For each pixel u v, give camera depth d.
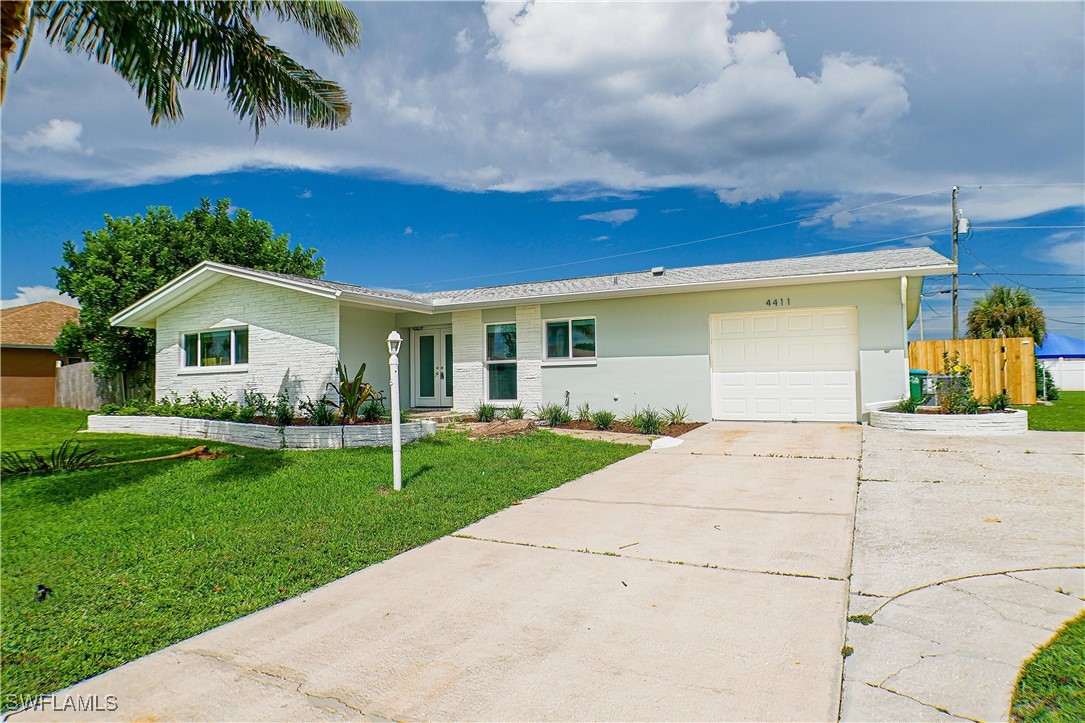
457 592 4.08
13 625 3.66
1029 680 2.83
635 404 13.79
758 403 12.81
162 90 8.48
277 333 13.91
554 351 14.74
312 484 7.47
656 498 6.68
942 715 2.57
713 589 4.03
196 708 2.76
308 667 3.11
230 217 21.56
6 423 15.71
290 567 4.63
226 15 8.66
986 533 5.04
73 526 5.77
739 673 2.95
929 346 16.95
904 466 7.75
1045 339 29.19
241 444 11.21
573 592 4.04
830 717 2.57
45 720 2.69
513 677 2.96
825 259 14.36
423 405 16.50
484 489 7.18
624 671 2.99
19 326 23.83
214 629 3.60
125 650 3.35
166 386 15.81
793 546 4.88
